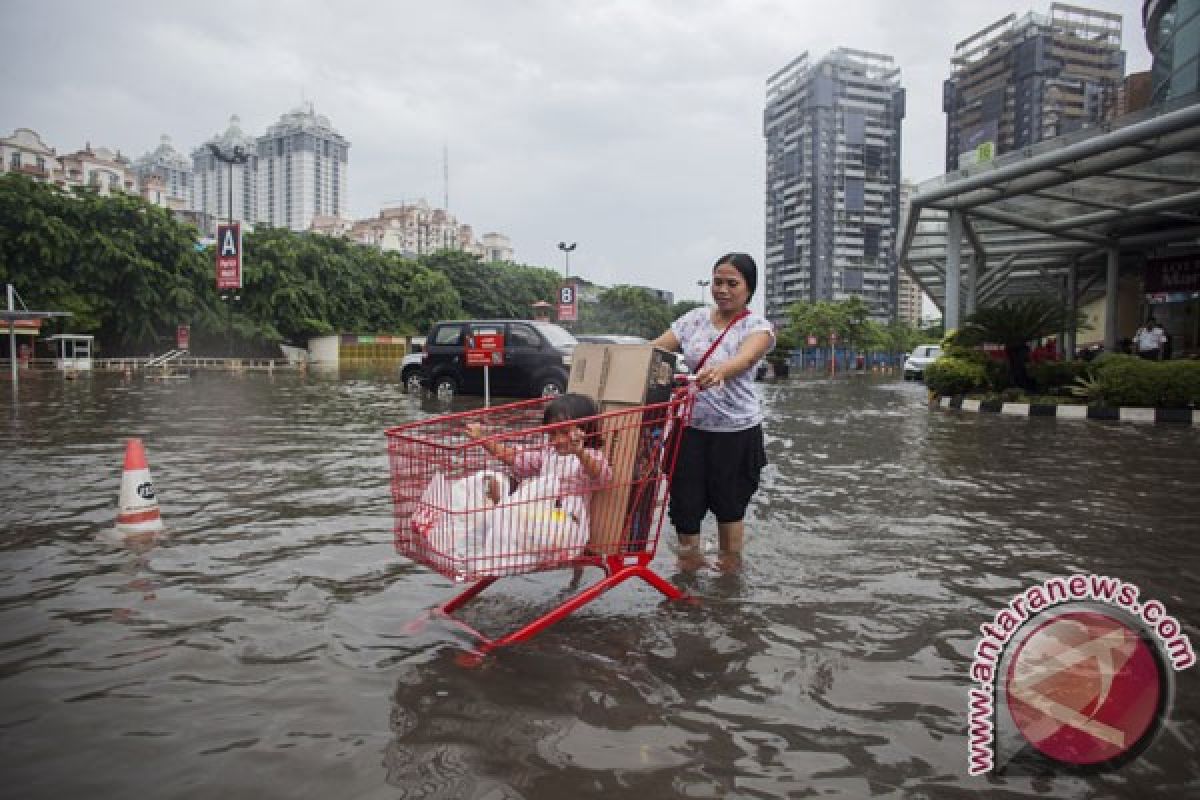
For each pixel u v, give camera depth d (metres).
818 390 22.02
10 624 2.98
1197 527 4.70
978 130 103.50
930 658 2.71
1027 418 12.48
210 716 2.24
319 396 16.27
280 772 1.95
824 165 124.94
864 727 2.22
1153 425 11.24
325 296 51.12
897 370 54.34
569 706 2.32
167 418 11.24
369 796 1.84
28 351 34.31
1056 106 95.81
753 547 4.20
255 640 2.83
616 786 1.90
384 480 6.17
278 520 4.78
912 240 23.34
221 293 44.69
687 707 2.33
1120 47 98.69
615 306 73.44
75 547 4.12
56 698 2.36
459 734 2.14
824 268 125.25
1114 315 23.70
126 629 2.93
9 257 35.75
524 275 76.38
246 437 8.95
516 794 1.85
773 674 2.57
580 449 3.00
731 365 3.32
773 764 2.02
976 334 15.89
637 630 2.95
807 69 128.62
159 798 1.83
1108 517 4.97
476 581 3.18
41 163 76.62
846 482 6.30
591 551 3.12
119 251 37.41
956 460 7.56
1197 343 21.44
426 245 126.56
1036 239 24.81
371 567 3.78
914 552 4.11
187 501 5.33
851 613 3.16
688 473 3.76
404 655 2.70
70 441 8.49
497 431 3.25
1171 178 15.55
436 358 15.38
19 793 1.85
